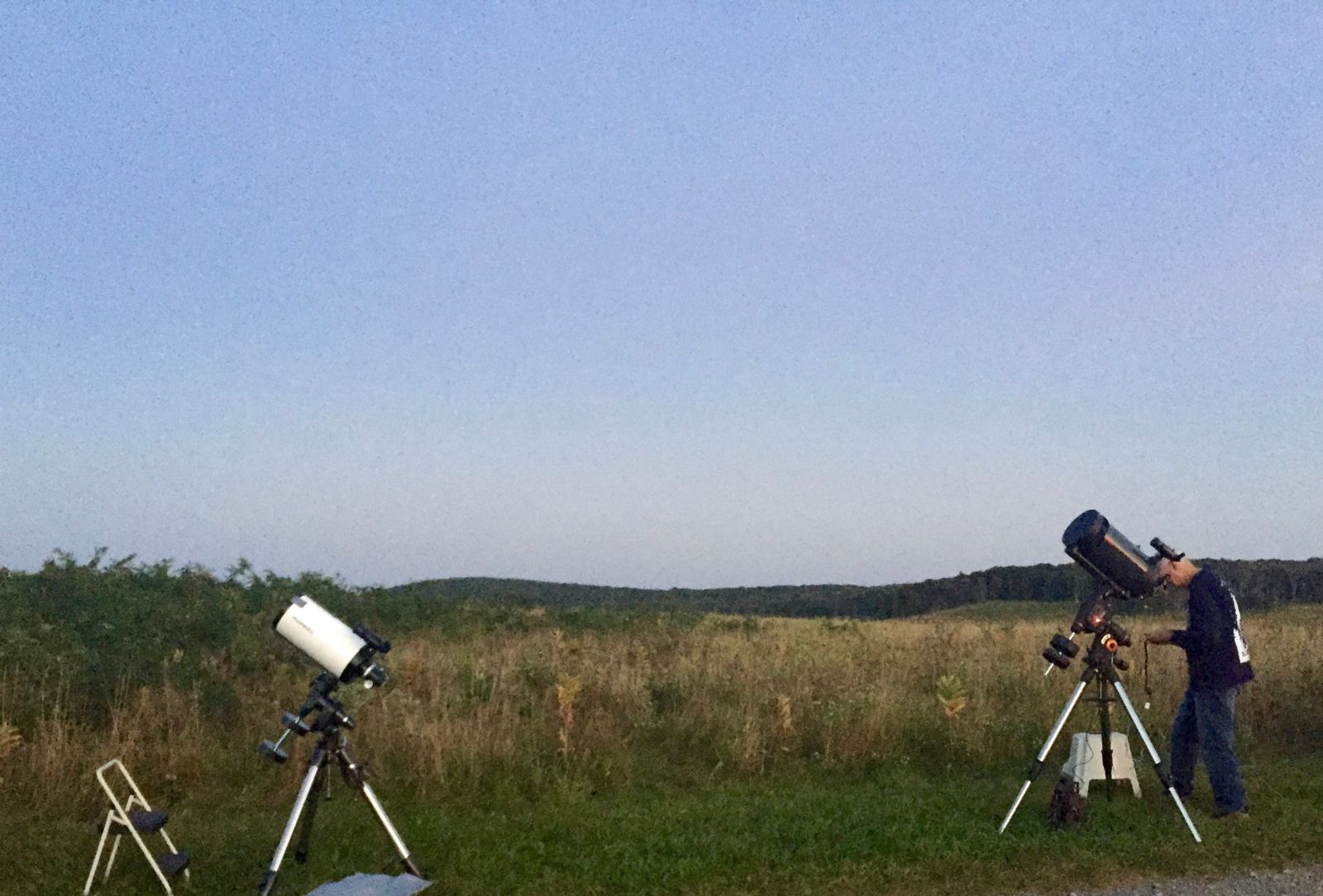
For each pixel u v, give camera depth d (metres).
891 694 11.32
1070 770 8.62
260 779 8.99
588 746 9.76
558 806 8.34
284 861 6.80
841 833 7.39
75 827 7.52
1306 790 8.66
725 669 13.05
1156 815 8.02
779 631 23.47
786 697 10.90
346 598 21.89
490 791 8.80
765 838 7.29
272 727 9.88
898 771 9.67
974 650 15.91
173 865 6.34
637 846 7.11
